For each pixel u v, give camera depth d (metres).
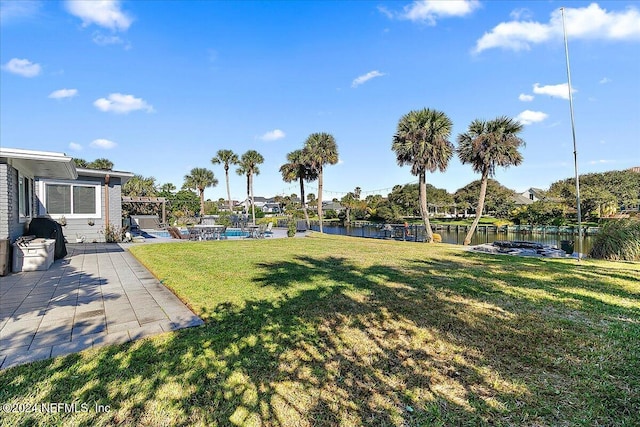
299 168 25.22
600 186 34.84
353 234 24.23
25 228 7.92
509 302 4.10
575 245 16.78
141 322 3.37
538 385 2.20
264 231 16.48
